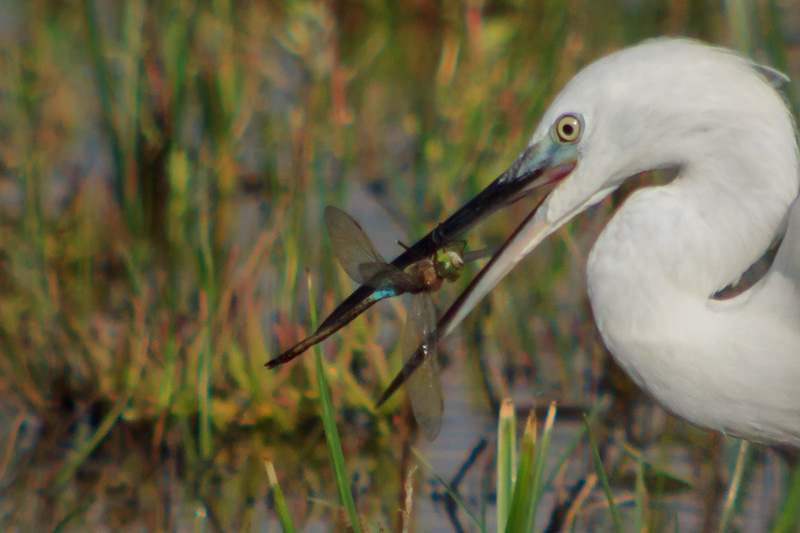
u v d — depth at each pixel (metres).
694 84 6.28
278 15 13.05
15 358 9.08
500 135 10.62
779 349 6.19
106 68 10.58
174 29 10.83
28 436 8.70
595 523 7.27
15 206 11.52
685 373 6.32
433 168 10.78
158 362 8.99
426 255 6.09
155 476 8.11
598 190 6.71
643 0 13.41
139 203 10.47
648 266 6.24
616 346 6.43
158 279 9.84
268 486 7.96
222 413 8.67
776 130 6.22
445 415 8.92
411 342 5.54
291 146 11.18
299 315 9.42
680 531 7.16
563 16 10.45
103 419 8.84
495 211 6.84
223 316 8.98
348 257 5.62
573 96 6.61
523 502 5.11
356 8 14.94
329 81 11.66
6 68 12.62
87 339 9.20
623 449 8.19
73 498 7.82
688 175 6.39
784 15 14.09
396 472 8.13
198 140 11.80
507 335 9.78
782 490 7.54
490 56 11.48
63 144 13.68
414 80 13.98
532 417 5.15
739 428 6.45
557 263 10.17
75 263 10.71
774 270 6.22
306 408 8.72
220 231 10.48
